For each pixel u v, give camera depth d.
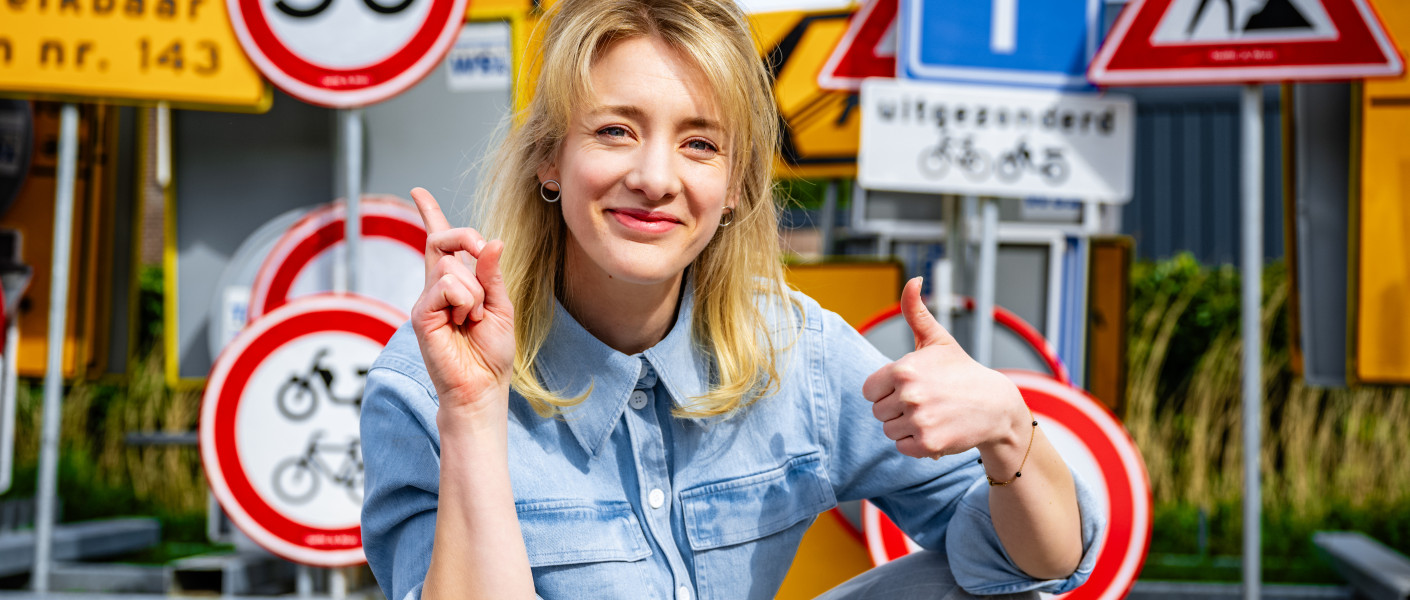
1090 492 1.39
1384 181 3.81
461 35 4.02
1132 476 2.39
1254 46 2.91
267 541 2.98
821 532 2.71
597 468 1.39
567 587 1.35
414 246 3.59
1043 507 1.32
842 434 1.51
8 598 3.43
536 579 1.36
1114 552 2.37
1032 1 3.11
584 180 1.27
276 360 3.01
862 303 4.23
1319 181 3.96
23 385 5.83
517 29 3.94
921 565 1.53
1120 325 5.02
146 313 6.00
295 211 4.21
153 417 5.89
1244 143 2.96
